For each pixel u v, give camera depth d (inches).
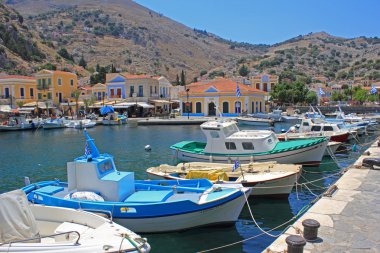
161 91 3545.8
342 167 932.6
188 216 474.9
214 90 2851.9
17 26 5812.0
